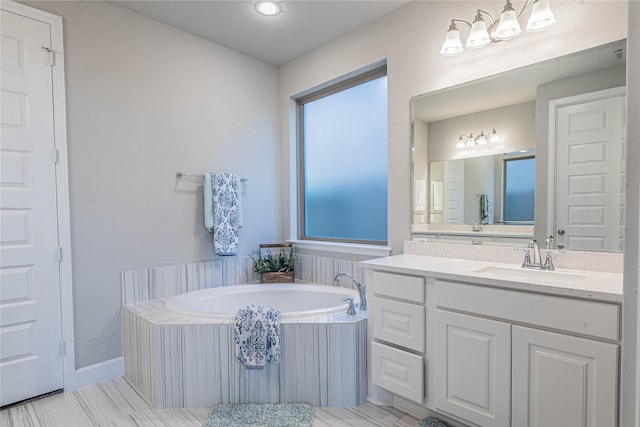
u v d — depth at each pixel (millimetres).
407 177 2428
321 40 2916
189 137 2789
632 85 634
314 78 3096
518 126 1929
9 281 1989
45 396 2111
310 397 2045
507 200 1971
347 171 3072
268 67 3357
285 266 3168
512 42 1939
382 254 2602
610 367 1267
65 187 2180
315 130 3344
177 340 2033
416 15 2350
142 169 2533
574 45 1737
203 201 2865
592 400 1309
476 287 1605
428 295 1789
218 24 2660
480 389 1602
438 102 2254
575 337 1345
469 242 2129
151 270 2576
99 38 2324
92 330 2301
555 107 1800
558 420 1388
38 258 2084
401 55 2439
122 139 2436
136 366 2256
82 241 2262
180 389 2033
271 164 3389
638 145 622
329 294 2803
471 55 2100
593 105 1687
